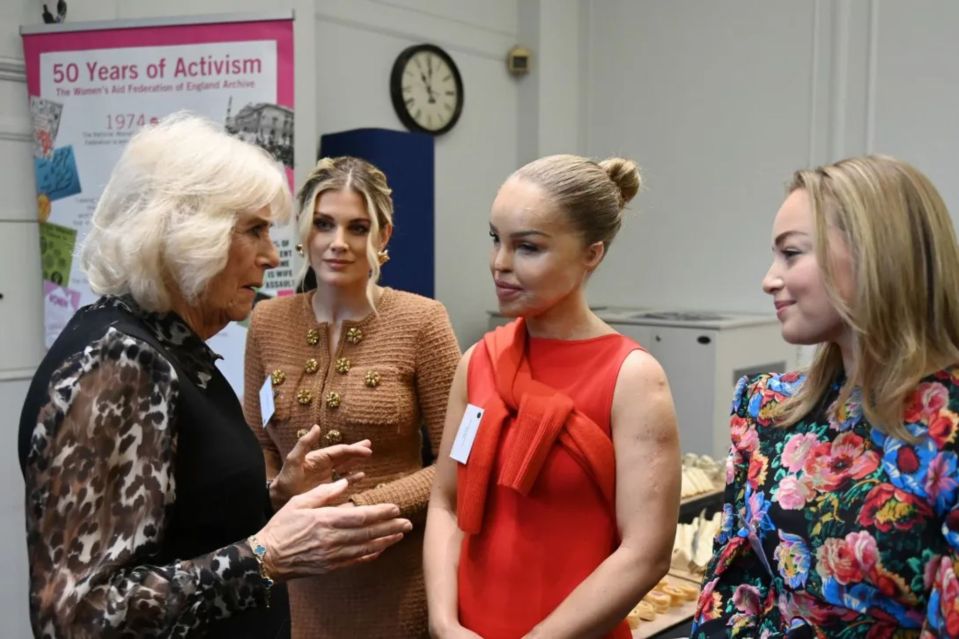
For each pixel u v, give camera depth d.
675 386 3.58
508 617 1.13
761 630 0.97
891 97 3.73
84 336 0.96
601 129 4.93
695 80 4.46
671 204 4.61
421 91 4.32
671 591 1.93
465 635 1.13
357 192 1.64
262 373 1.77
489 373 1.23
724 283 4.41
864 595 0.83
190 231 0.99
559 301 1.15
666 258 4.65
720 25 4.33
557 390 1.14
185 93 2.63
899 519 0.82
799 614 0.90
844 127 3.88
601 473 1.09
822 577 0.86
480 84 4.70
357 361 1.68
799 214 0.91
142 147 1.05
